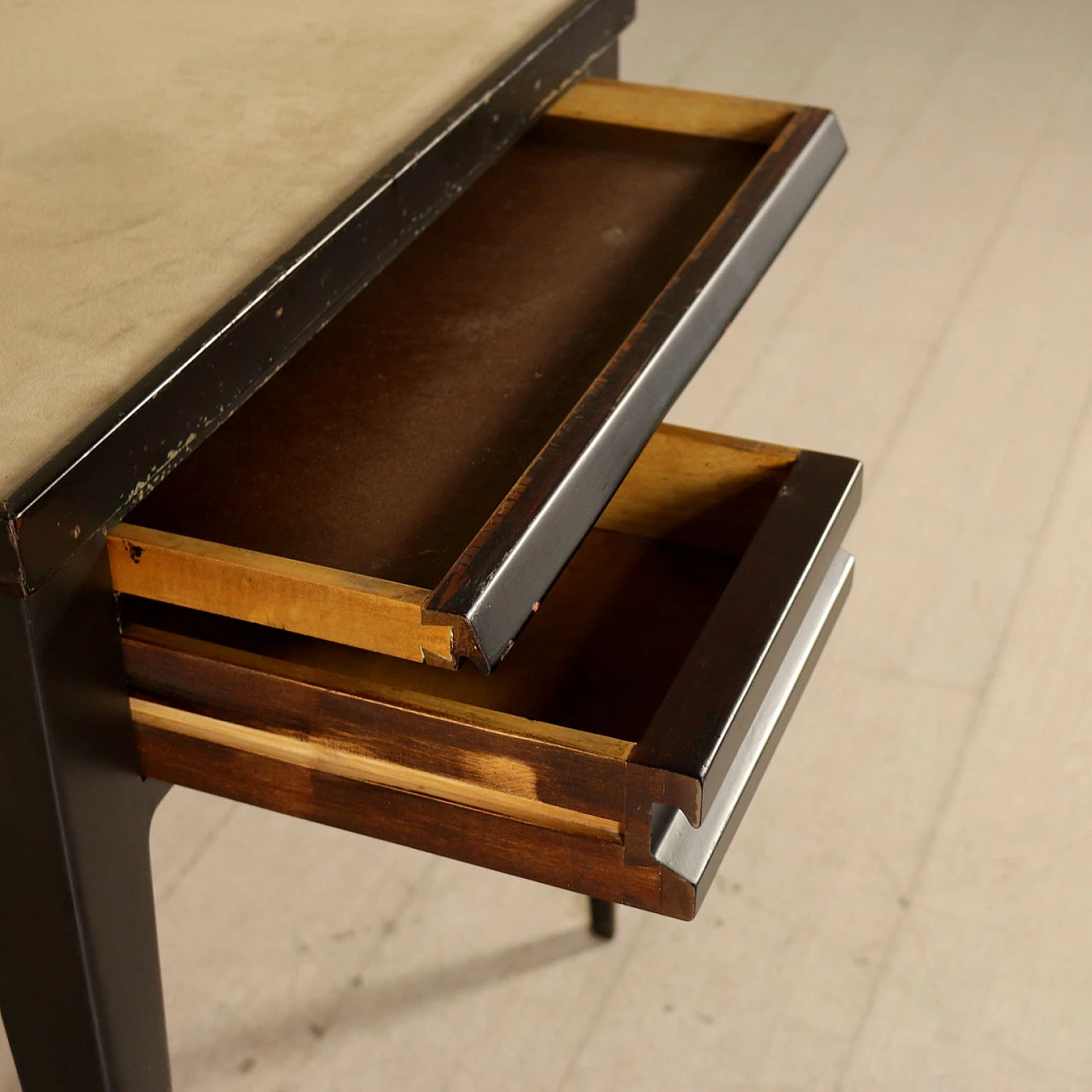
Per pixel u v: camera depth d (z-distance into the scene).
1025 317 1.91
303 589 0.66
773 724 0.81
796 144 0.99
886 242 2.07
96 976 0.73
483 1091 1.03
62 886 0.70
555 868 0.72
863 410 1.74
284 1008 1.09
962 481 1.63
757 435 1.70
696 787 0.65
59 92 0.89
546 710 0.87
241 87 0.89
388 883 1.19
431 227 1.00
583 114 1.12
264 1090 1.03
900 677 1.37
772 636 0.74
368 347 0.89
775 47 2.59
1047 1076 1.04
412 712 0.69
